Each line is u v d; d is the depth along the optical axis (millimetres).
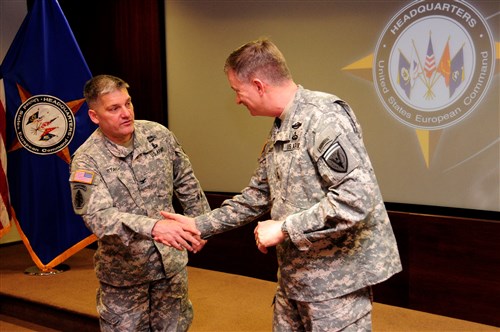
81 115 3439
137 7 4262
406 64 3170
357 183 1420
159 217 2148
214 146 4062
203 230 1853
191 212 2295
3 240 4930
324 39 3457
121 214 1928
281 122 1648
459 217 3100
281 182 1606
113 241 2090
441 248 3156
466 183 3074
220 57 3936
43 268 3537
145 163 2123
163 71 4227
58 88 3447
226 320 3174
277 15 3627
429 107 3127
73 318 3264
